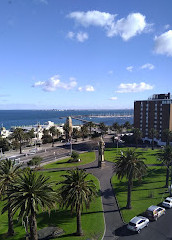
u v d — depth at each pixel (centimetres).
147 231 3322
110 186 5500
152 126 13412
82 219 3747
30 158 8994
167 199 4281
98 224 3553
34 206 2519
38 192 2734
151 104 13400
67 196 3039
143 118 13938
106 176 6356
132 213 3922
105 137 15150
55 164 7962
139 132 10644
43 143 12688
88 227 3459
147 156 8900
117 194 4891
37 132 14975
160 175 6216
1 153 9388
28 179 2841
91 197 3266
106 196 4819
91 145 11275
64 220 3731
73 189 3052
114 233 3275
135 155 4209
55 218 3816
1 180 3203
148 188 5225
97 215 3878
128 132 17775
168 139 10562
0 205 4381
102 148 7406
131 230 3312
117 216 3844
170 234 3231
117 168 4303
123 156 4212
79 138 14538
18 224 3644
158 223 3575
